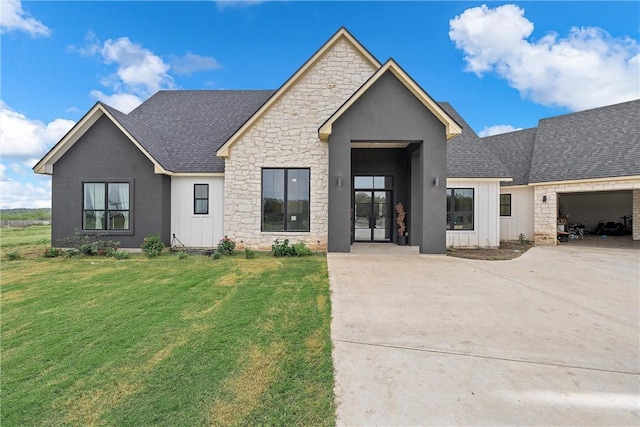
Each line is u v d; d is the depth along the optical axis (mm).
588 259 9742
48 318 4695
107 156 11445
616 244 14117
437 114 10016
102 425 2461
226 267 8242
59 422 2510
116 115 11242
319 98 11125
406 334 3975
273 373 3107
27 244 13695
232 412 2557
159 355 3525
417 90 9945
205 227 12109
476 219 13094
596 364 3256
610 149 13195
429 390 2799
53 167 11469
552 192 13711
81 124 11148
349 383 2910
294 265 8391
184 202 12141
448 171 13039
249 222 11094
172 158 12383
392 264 8484
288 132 11055
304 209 11141
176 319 4598
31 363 3420
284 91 11039
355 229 12945
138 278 7129
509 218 15188
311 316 4613
